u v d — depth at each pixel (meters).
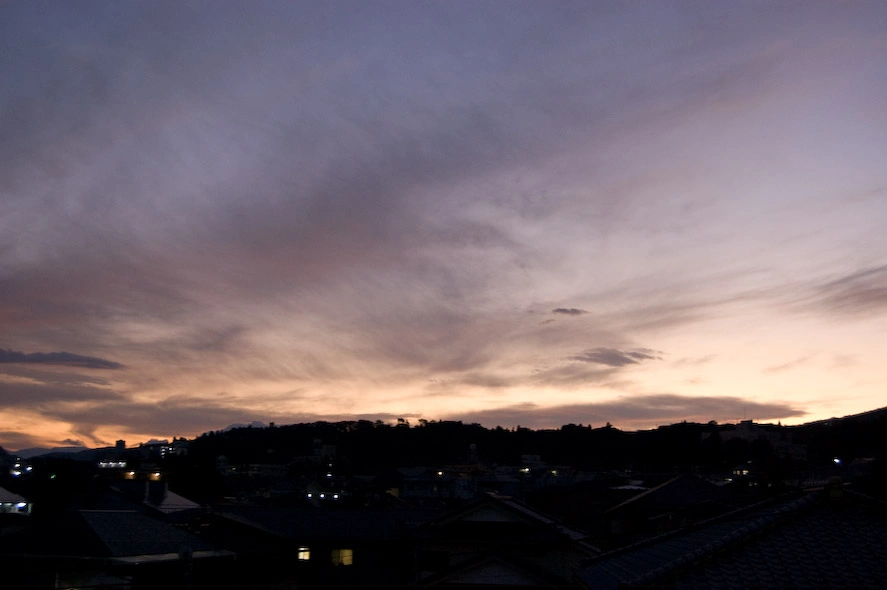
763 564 8.59
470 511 24.14
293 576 25.38
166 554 18.52
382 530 30.22
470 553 23.61
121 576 17.56
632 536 27.31
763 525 9.17
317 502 48.84
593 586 11.11
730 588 8.27
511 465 99.12
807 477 35.78
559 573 22.19
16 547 17.62
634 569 11.18
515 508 23.92
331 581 27.33
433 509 36.34
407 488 67.62
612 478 52.03
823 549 8.71
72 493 38.75
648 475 56.94
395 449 112.69
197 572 19.12
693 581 8.46
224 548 22.12
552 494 40.41
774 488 29.77
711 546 8.91
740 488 37.41
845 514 9.30
